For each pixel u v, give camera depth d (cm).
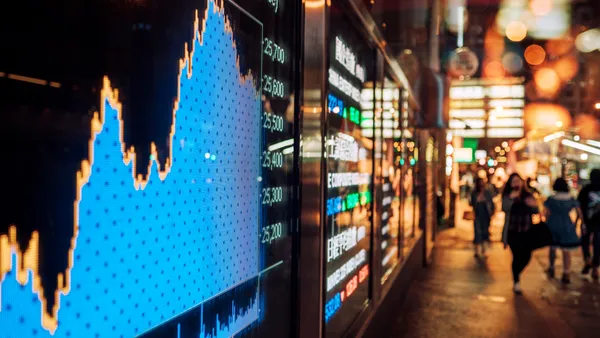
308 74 268
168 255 146
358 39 408
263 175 216
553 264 981
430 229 1220
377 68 467
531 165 3278
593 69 2452
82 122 113
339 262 347
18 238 97
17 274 97
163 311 144
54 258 106
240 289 195
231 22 184
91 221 116
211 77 169
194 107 159
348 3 343
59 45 107
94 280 117
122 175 126
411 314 688
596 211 976
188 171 156
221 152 177
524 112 3534
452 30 1136
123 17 126
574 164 2861
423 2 730
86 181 114
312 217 272
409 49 832
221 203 178
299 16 257
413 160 913
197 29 160
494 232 1775
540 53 1958
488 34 1689
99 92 118
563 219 923
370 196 462
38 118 102
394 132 625
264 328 219
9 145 96
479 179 1241
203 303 166
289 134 247
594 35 1518
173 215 148
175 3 148
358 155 414
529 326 647
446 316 684
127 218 128
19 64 97
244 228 198
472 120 2881
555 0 1441
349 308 378
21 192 98
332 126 321
